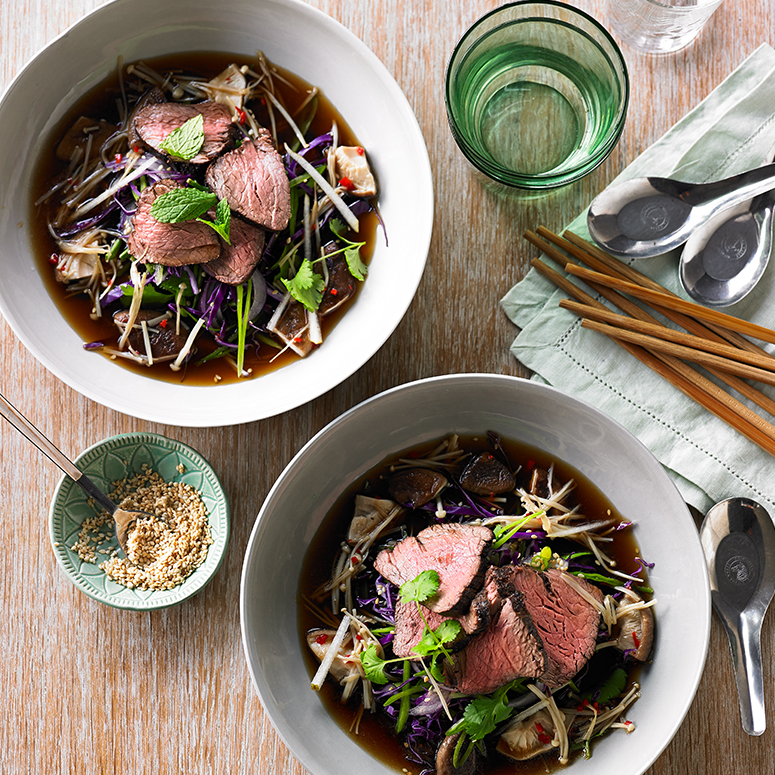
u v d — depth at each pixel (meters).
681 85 0.77
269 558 0.72
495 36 0.73
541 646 0.70
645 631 0.72
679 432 0.75
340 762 0.72
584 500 0.74
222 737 0.75
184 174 0.74
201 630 0.76
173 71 0.75
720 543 0.75
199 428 0.76
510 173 0.72
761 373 0.74
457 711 0.72
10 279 0.72
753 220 0.75
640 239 0.75
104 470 0.75
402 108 0.72
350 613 0.74
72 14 0.76
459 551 0.71
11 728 0.76
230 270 0.73
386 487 0.75
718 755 0.74
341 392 0.76
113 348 0.74
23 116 0.72
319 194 0.75
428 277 0.76
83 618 0.76
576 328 0.76
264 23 0.73
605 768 0.71
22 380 0.76
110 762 0.75
